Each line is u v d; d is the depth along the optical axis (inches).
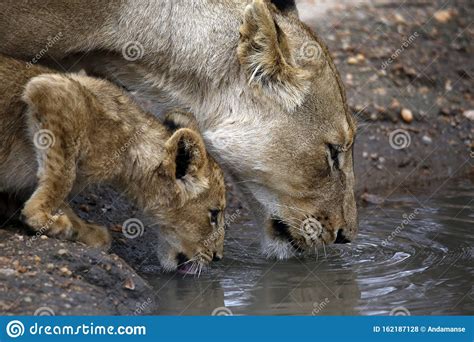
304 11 832.3
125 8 502.9
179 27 506.6
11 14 493.4
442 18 858.8
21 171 491.5
